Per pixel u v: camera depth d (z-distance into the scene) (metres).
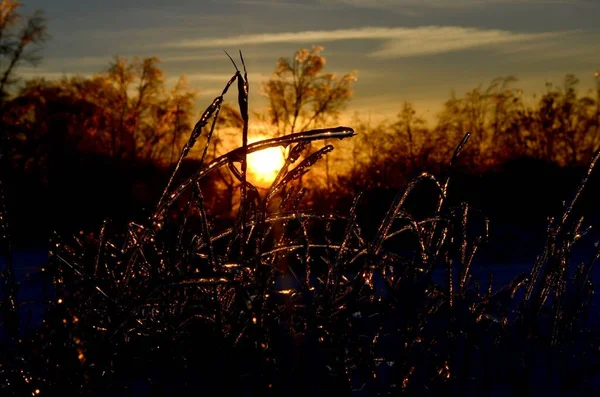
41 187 31.97
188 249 3.29
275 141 2.85
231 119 31.22
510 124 38.25
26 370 3.13
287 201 3.37
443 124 35.97
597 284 10.84
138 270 3.64
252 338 3.04
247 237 3.20
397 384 3.15
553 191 30.38
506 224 27.44
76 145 35.00
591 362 4.12
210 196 22.36
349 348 3.07
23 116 35.75
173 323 3.36
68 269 3.68
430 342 3.33
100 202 31.94
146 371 3.37
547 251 3.67
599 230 20.73
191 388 3.33
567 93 37.97
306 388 3.10
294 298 3.35
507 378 3.65
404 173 30.34
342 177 28.98
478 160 36.16
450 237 3.23
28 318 3.44
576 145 37.91
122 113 37.84
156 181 34.69
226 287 3.58
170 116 37.47
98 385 3.23
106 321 3.31
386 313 3.08
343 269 3.15
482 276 13.16
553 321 3.79
